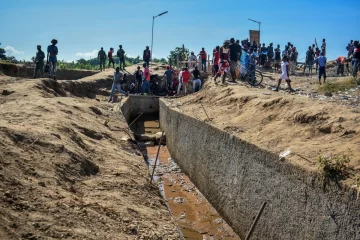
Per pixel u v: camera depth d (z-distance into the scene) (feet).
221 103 49.67
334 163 20.29
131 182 24.90
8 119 29.40
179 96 77.46
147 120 82.79
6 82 55.06
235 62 62.54
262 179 26.96
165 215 21.88
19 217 14.70
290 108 33.78
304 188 21.85
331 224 19.52
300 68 96.17
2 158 19.07
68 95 65.98
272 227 25.04
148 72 84.84
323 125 27.81
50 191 18.37
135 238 17.31
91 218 17.34
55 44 66.69
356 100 44.04
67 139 27.35
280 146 27.09
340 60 77.51
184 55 100.99
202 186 40.22
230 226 32.12
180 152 50.24
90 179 23.41
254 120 36.09
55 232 14.80
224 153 34.40
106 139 36.17
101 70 107.04
